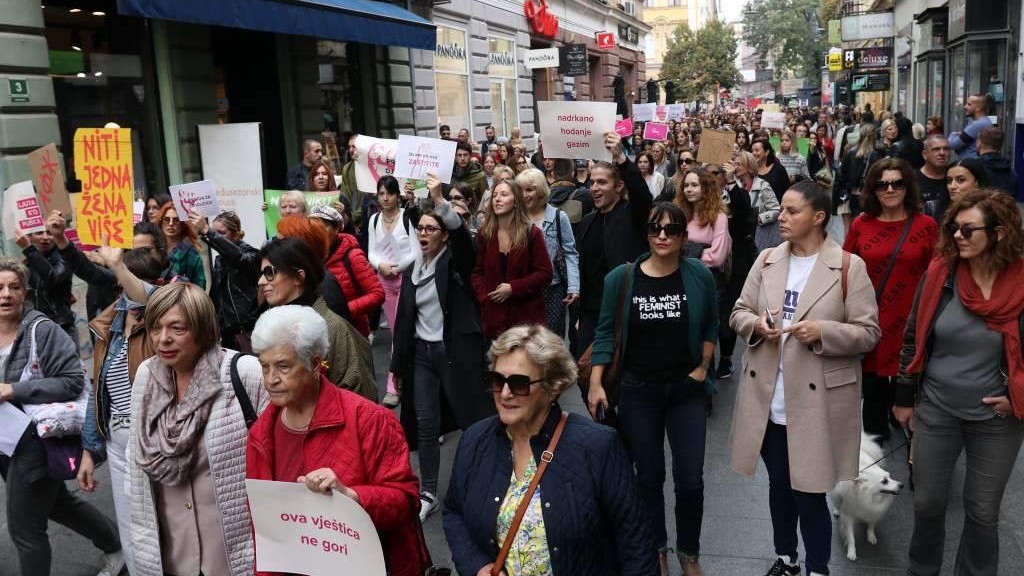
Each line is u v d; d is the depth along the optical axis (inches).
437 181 207.5
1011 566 170.1
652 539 108.2
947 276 146.9
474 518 108.0
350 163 414.6
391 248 289.1
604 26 1424.7
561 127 235.9
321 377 119.2
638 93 1715.1
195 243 252.4
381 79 623.5
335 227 217.2
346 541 107.0
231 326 196.2
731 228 294.8
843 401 153.9
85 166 191.3
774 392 158.1
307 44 536.4
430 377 207.6
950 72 942.4
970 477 147.6
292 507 109.1
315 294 159.5
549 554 104.4
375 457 116.3
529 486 105.8
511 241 215.3
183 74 425.4
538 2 1015.0
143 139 415.5
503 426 110.7
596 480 105.7
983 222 138.2
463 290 203.8
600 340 167.3
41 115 339.3
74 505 173.9
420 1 668.1
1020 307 139.3
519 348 106.0
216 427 129.2
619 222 223.1
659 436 165.3
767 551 180.9
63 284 227.6
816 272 154.3
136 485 130.4
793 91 3683.6
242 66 517.0
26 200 213.8
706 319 164.6
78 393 163.9
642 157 398.3
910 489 207.6
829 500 198.8
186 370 133.0
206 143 360.2
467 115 803.4
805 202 152.3
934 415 148.8
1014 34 711.1
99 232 191.8
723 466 227.0
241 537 129.5
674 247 160.2
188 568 130.1
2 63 323.6
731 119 1310.3
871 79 1780.3
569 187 322.0
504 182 216.5
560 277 247.4
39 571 164.2
